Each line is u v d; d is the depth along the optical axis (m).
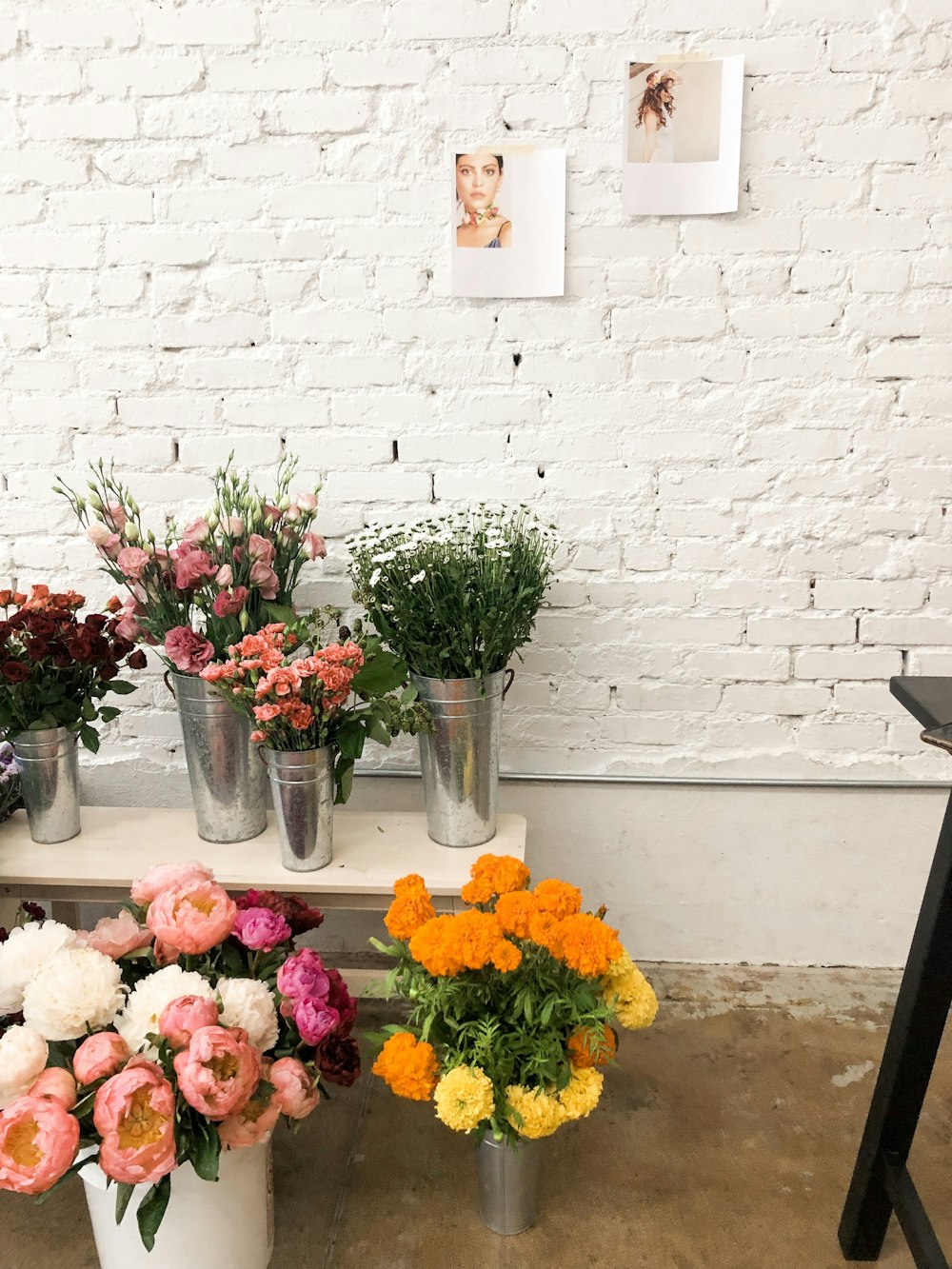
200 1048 1.28
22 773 2.00
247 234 2.12
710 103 1.99
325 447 2.21
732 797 2.30
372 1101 1.97
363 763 2.33
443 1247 1.63
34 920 1.90
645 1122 1.89
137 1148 1.24
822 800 2.28
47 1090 1.31
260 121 2.08
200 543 1.95
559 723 2.29
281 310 2.15
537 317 2.12
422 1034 1.55
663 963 2.38
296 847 1.91
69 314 2.18
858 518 2.16
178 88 2.07
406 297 2.13
